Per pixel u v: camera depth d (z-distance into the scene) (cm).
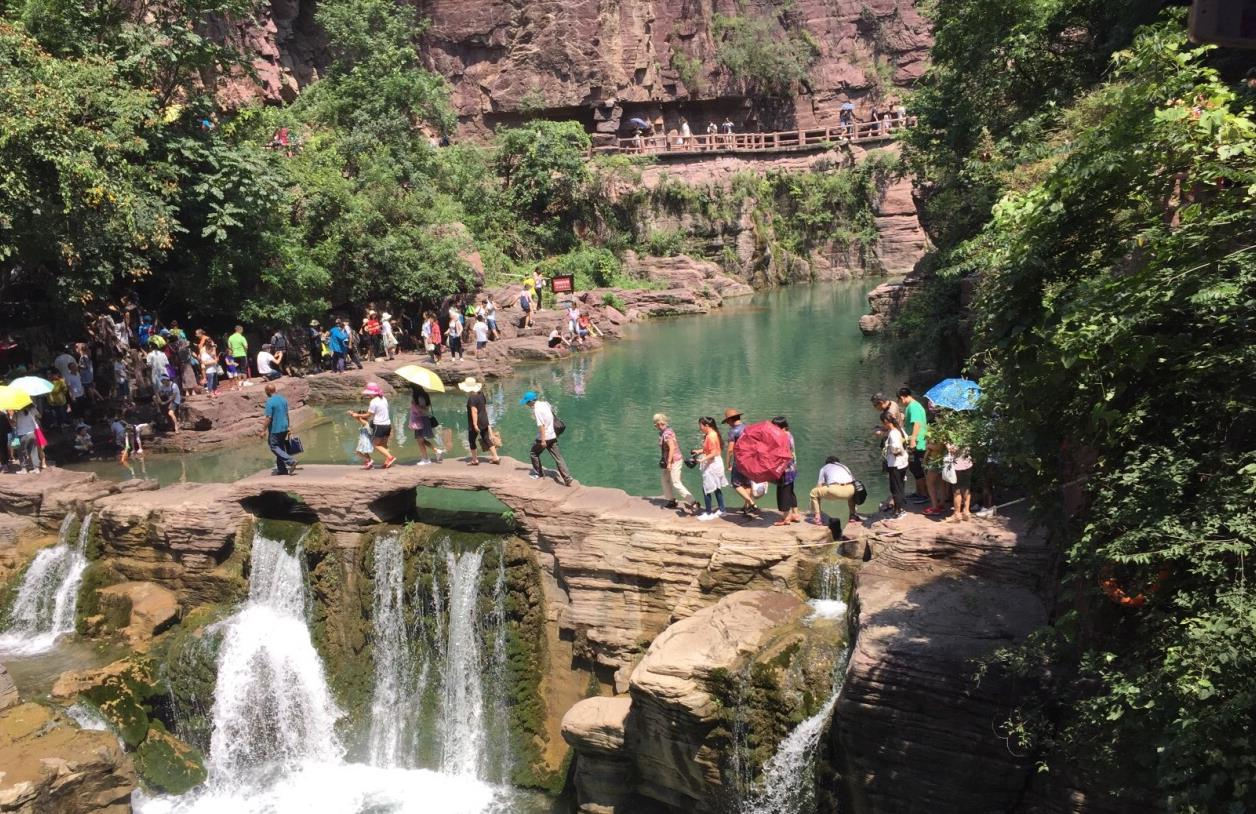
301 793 1554
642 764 1317
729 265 5428
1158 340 802
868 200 5628
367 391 1753
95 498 1853
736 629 1273
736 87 5988
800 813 1162
